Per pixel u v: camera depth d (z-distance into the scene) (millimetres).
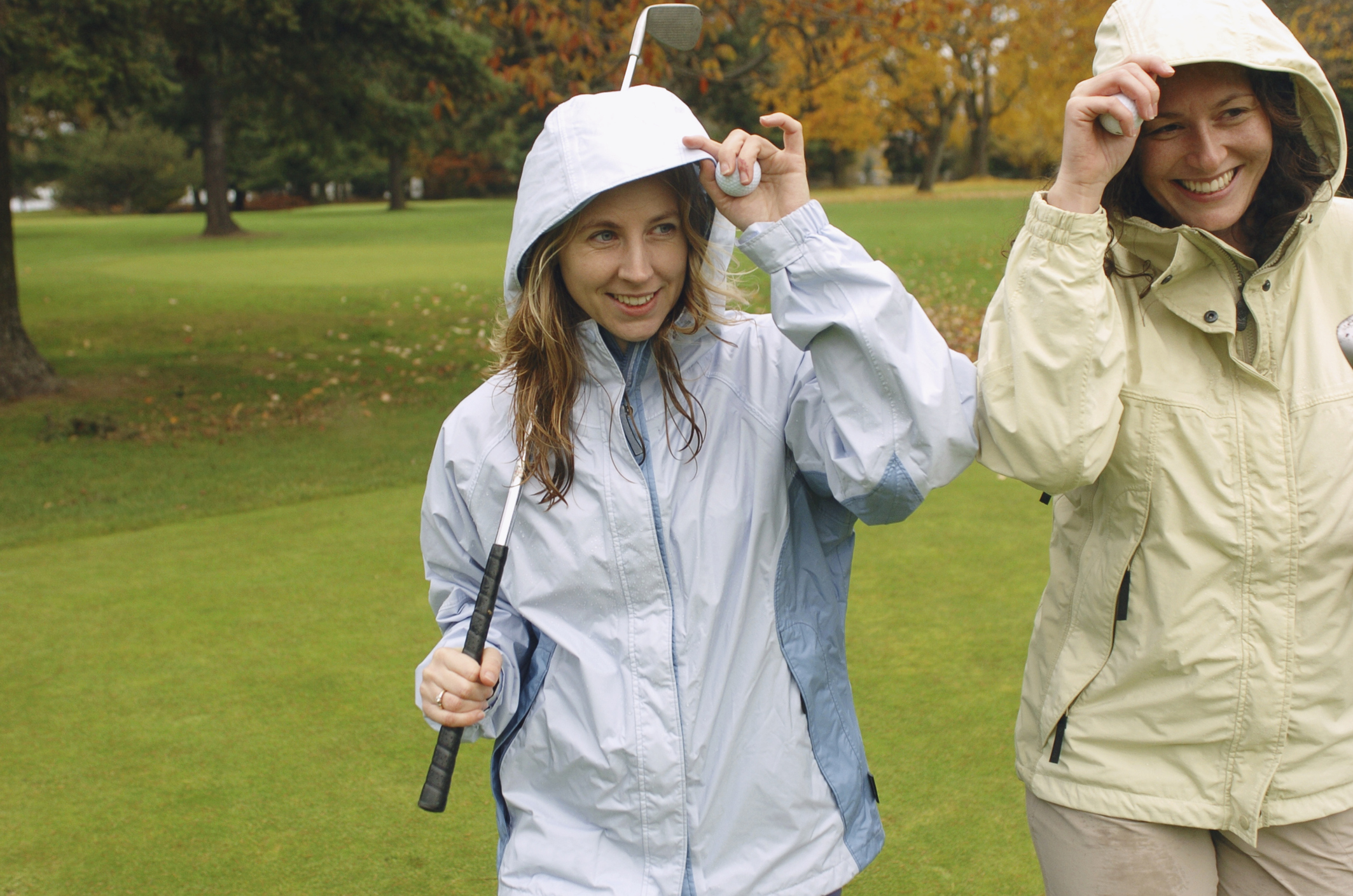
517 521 1857
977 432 1803
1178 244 1768
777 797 1824
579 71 8953
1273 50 1670
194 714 3928
